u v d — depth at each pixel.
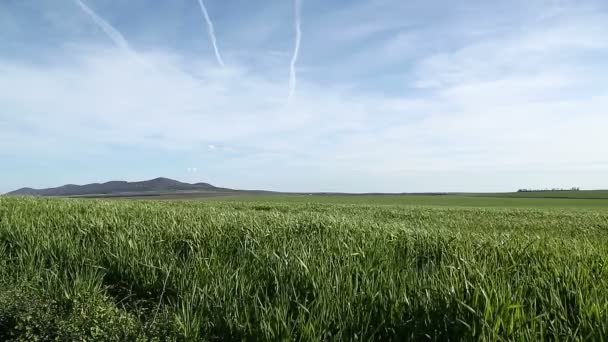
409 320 3.77
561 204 63.06
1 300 4.47
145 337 3.88
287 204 32.31
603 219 21.41
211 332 3.98
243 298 4.31
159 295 4.98
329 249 6.41
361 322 3.86
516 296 4.01
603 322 3.48
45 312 4.34
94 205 14.16
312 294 4.46
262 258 5.74
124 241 6.62
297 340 3.67
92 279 5.18
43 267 5.86
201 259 5.52
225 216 10.82
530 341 3.32
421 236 8.00
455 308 3.83
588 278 4.55
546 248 6.73
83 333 4.01
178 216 10.58
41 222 8.59
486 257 6.14
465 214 23.61
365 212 23.39
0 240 7.39
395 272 5.03
